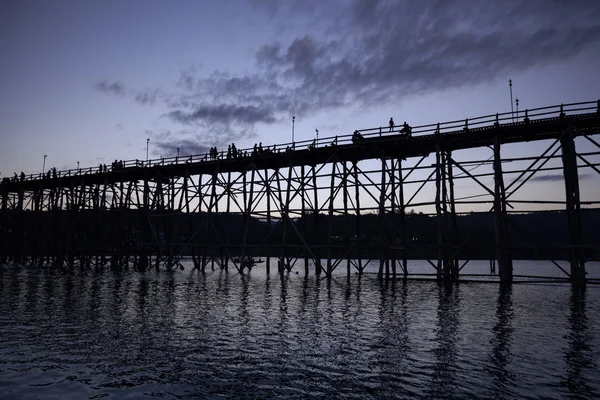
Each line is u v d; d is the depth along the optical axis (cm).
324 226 6894
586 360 1088
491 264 3809
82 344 1248
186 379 953
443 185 2795
